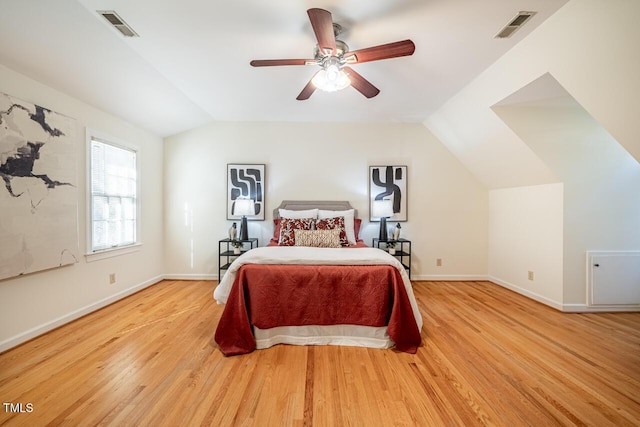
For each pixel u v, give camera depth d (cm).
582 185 289
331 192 418
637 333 239
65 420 139
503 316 277
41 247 224
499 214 392
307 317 217
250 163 416
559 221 295
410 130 419
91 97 269
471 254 418
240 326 209
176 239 413
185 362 192
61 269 247
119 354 201
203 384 168
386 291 216
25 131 212
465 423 139
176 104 334
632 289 288
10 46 189
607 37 162
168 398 155
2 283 200
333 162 418
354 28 201
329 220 355
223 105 353
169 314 278
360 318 216
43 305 230
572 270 290
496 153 337
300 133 418
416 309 229
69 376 174
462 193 417
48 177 231
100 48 219
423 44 220
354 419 141
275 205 418
